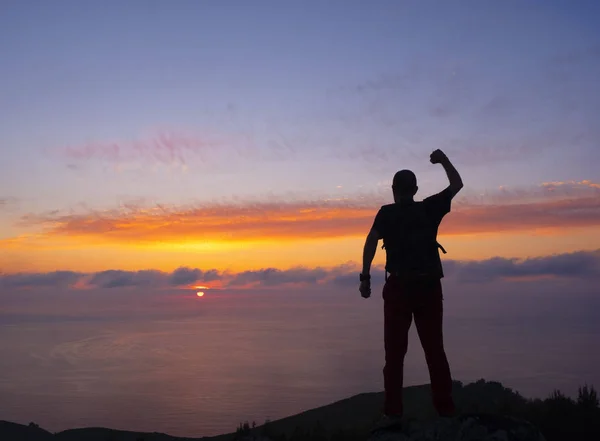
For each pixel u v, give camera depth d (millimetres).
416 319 6320
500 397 14734
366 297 6434
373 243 6387
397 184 6477
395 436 5906
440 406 6273
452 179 6434
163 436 25609
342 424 18953
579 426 8719
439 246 6348
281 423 20766
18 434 29969
